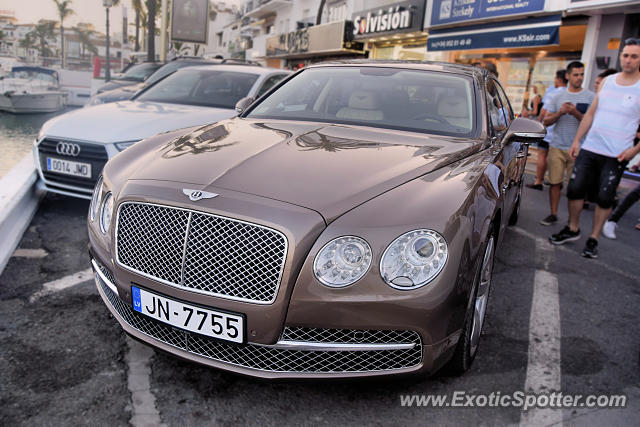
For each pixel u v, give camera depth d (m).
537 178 7.20
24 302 2.68
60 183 4.25
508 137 2.85
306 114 2.97
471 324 2.04
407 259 1.69
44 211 4.40
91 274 3.12
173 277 1.81
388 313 1.68
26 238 3.69
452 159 2.25
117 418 1.83
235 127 2.68
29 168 4.75
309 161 2.06
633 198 4.79
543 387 2.22
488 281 2.43
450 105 2.86
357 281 1.68
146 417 1.84
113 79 11.84
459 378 2.23
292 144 2.28
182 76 5.82
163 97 5.46
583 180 4.22
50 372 2.07
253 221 1.70
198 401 1.96
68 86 24.55
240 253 1.72
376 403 2.02
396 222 1.72
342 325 1.69
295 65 25.33
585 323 2.92
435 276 1.71
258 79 5.59
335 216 1.73
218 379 2.11
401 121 2.77
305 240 1.68
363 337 1.75
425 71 3.17
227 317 1.73
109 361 2.19
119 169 2.26
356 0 19.23
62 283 2.95
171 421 1.83
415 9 14.45
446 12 12.96
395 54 16.94
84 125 4.24
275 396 2.02
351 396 2.05
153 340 1.95
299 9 25.61
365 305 1.68
